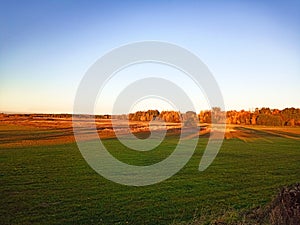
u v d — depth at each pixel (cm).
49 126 5488
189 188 2405
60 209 1842
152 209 1856
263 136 5925
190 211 1812
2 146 4188
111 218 1697
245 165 3419
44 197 2095
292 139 5700
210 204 1959
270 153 4259
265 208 1271
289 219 1040
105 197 2123
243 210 1574
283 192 1161
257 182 2612
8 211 1791
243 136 5881
